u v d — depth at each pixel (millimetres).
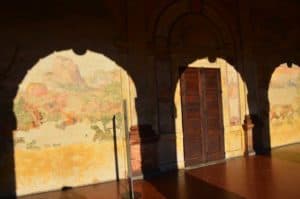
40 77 7684
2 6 7355
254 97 11523
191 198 6824
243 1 11352
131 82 8773
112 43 8578
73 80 8055
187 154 9680
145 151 8875
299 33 13188
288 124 12594
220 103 10578
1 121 7254
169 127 9352
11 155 7320
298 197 6566
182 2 9766
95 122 8289
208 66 10297
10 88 7363
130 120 8680
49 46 7809
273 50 12234
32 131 7559
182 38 9750
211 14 10445
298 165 9281
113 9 8633
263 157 10562
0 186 7188
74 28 8109
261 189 7199
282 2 12625
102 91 8398
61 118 7887
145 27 9086
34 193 7531
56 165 7793
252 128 11320
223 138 10570
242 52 11242
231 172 8859
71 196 7301
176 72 9578
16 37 7461
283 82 12523
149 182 8234
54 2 7898
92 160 8219
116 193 7410
